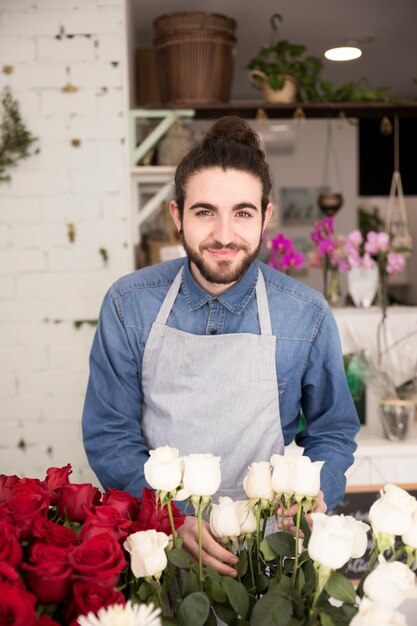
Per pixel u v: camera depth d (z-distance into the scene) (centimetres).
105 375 161
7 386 336
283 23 467
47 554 85
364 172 702
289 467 95
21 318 336
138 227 351
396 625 76
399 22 465
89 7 327
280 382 158
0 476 111
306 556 98
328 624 83
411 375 273
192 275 158
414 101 354
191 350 154
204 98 352
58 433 338
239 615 94
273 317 157
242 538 102
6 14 326
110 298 162
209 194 130
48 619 80
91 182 333
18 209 332
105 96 330
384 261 300
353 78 582
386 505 85
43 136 331
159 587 92
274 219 359
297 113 352
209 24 346
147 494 103
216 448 154
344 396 162
